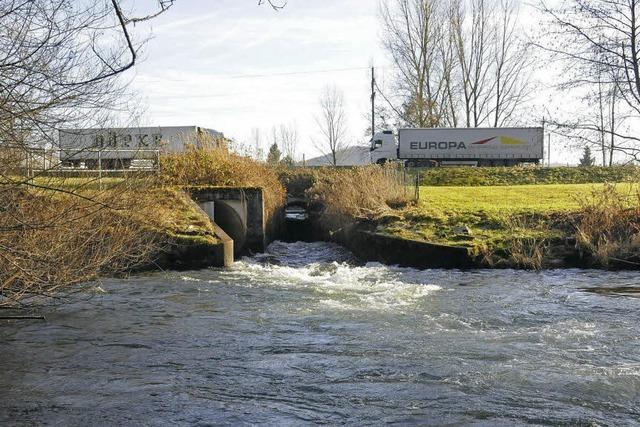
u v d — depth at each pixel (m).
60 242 9.75
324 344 9.30
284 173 39.38
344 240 23.42
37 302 11.67
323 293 13.58
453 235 18.16
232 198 22.34
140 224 14.89
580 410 6.50
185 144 25.89
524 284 14.54
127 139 15.37
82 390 7.35
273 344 9.35
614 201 18.19
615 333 9.72
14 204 8.56
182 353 8.94
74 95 7.52
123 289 14.10
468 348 8.91
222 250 17.58
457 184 36.19
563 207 20.23
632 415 6.37
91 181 9.98
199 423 6.30
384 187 22.72
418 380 7.52
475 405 6.66
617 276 15.45
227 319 11.10
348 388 7.29
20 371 8.12
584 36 20.14
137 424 6.30
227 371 8.05
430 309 11.75
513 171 37.75
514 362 8.18
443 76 52.41
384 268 17.53
